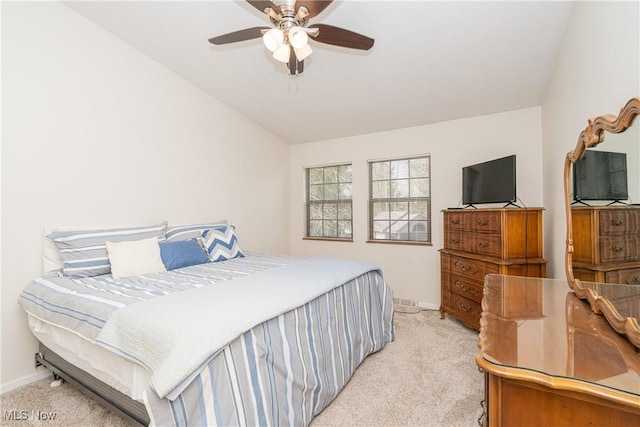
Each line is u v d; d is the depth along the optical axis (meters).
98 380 1.63
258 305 1.49
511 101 3.02
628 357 0.83
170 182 3.09
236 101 3.62
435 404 1.82
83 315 1.55
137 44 2.75
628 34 1.22
